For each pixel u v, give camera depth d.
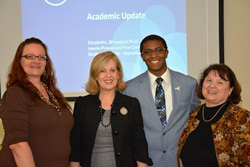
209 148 1.74
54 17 3.17
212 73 1.84
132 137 1.94
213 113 1.85
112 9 3.18
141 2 3.17
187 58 3.18
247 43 3.23
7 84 1.70
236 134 1.65
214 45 3.13
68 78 3.20
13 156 1.58
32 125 1.61
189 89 2.25
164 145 2.14
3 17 3.13
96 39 3.19
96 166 1.82
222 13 3.09
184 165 1.88
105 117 1.91
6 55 3.14
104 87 1.92
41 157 1.63
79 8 3.18
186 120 2.22
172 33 3.17
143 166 1.88
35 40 1.79
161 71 2.25
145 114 2.17
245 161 1.59
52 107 1.75
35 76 1.78
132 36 3.19
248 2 3.20
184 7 3.16
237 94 1.85
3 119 1.55
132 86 2.27
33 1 3.15
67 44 3.19
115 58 1.97
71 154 1.92
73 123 1.90
